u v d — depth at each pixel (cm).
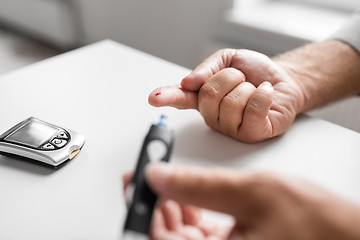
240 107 40
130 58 62
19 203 33
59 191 35
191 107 45
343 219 21
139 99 50
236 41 127
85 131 43
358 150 42
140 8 156
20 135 39
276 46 115
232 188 23
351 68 56
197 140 43
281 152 41
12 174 36
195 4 134
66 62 60
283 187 23
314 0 127
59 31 200
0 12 226
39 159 37
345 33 59
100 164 38
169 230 28
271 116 42
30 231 31
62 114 46
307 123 46
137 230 23
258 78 48
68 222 32
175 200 25
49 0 191
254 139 42
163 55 164
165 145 27
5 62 186
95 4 178
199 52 146
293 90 46
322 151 41
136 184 25
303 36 105
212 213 34
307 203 22
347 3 121
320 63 56
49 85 53
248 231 24
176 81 56
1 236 30
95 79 55
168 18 148
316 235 22
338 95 55
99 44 66
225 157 40
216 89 41
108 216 33
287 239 22
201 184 24
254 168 39
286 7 128
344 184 37
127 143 42
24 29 223
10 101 48
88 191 35
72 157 39
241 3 123
